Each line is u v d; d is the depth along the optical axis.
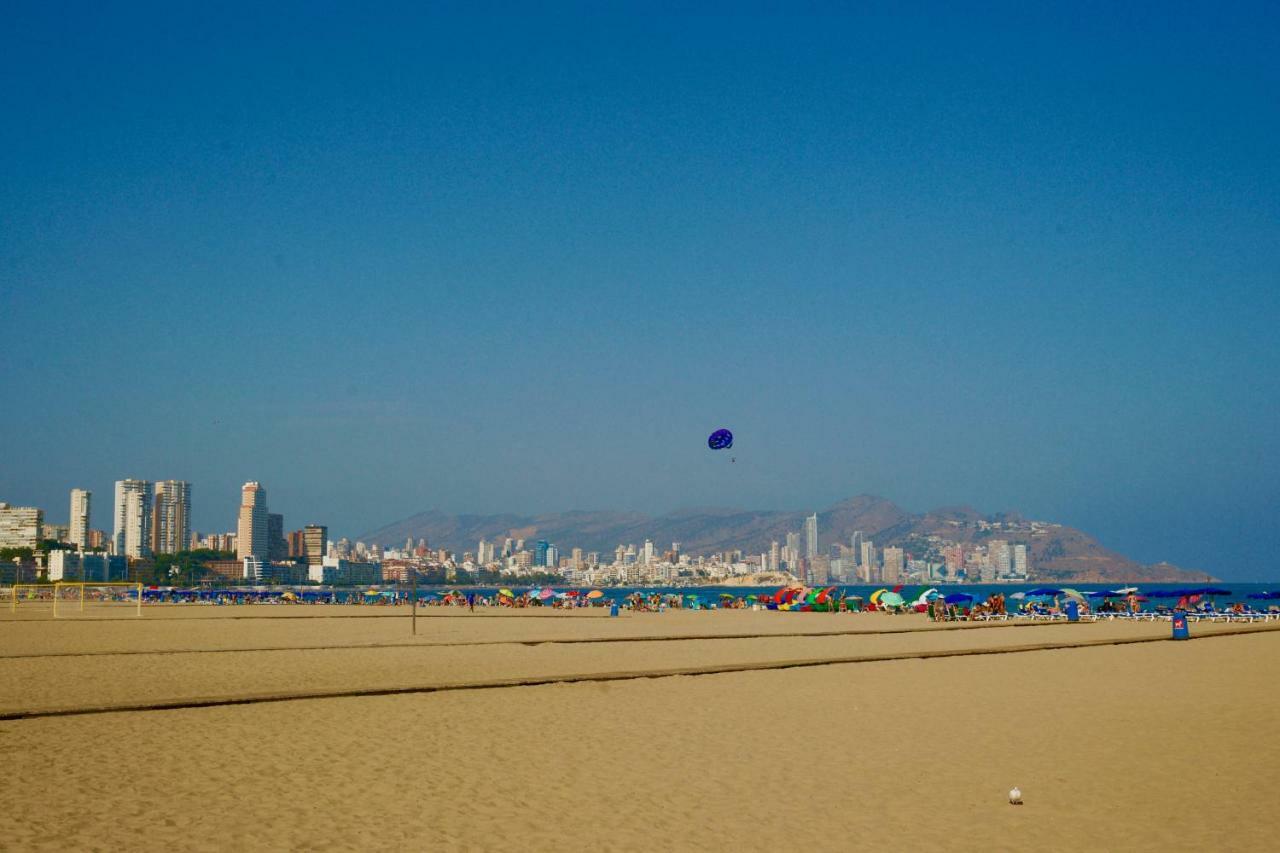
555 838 13.80
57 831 13.49
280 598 164.62
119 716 23.83
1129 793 16.70
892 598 98.50
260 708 25.41
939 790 16.89
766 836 14.08
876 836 14.14
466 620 80.25
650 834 14.08
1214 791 16.86
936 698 28.20
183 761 18.42
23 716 23.52
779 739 21.53
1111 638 51.78
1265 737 21.80
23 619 81.19
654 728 22.86
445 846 13.30
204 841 13.23
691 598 124.88
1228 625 66.00
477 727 22.73
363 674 33.84
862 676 33.84
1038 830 14.51
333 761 18.62
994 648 45.19
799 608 107.69
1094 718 24.50
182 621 78.25
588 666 36.72
